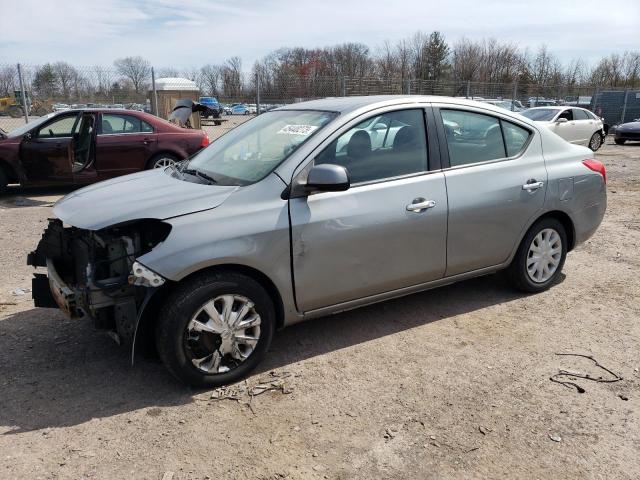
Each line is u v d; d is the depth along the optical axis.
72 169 9.04
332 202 3.42
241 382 3.28
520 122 4.39
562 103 24.66
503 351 3.67
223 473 2.51
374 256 3.60
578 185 4.57
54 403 3.06
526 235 4.42
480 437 2.76
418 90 19.00
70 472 2.50
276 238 3.21
